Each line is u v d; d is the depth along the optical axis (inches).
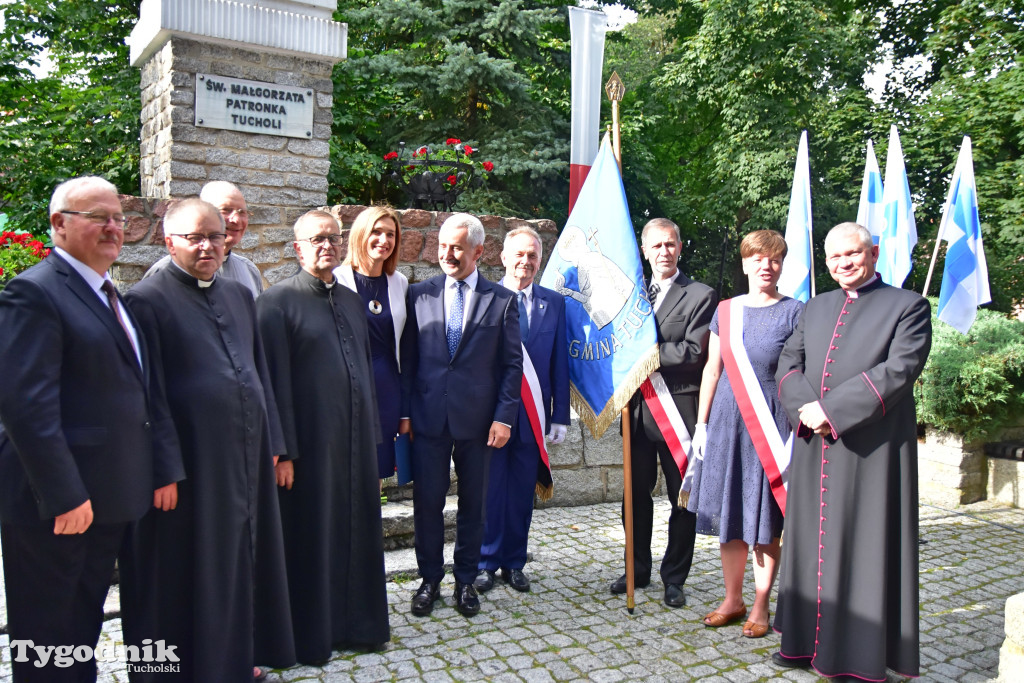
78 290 101.3
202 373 111.9
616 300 162.6
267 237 234.2
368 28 528.7
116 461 101.1
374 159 441.1
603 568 182.2
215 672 110.7
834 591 126.7
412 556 180.1
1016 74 561.6
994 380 241.4
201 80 245.9
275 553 120.9
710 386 153.4
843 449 127.3
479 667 132.3
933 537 215.5
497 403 153.3
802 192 219.3
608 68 767.1
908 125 629.0
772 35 647.8
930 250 606.2
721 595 167.6
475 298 153.3
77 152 449.1
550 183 506.3
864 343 127.7
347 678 127.9
